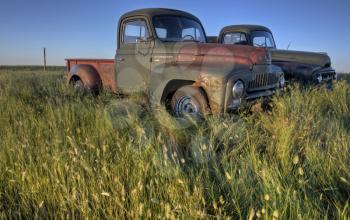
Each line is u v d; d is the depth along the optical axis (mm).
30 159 2371
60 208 1899
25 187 2123
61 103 4312
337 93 5238
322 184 2104
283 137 2803
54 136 2902
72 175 2105
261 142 2953
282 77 4957
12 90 5789
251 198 1848
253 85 4105
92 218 1800
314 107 4230
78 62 6801
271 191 1816
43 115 3883
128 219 1783
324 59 6793
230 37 7621
